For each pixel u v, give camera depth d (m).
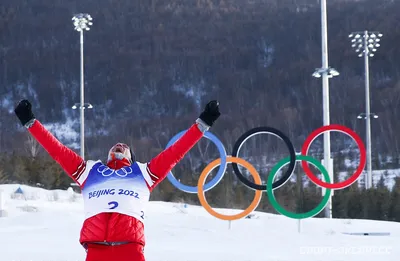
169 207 44.88
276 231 26.12
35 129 8.56
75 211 35.94
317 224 32.00
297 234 24.83
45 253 19.17
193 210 41.56
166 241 22.80
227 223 29.09
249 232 25.23
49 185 66.06
